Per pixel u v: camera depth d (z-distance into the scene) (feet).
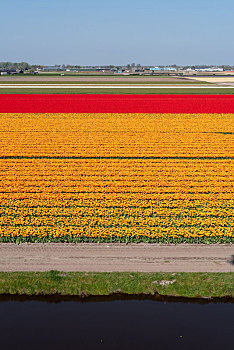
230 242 75.20
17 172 111.86
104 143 144.66
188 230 76.84
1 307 58.54
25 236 74.69
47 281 61.67
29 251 70.95
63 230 76.23
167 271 64.69
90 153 131.85
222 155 130.72
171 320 56.24
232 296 60.23
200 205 91.40
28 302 59.52
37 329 54.39
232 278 62.85
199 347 51.44
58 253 70.28
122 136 155.43
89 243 74.08
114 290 60.90
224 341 52.44
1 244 73.61
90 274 63.36
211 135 158.61
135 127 172.76
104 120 188.75
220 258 69.21
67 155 128.57
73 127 172.04
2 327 54.75
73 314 57.31
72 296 60.34
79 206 89.92
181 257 69.31
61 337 53.01
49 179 107.14
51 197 94.22
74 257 68.80
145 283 61.62
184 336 53.36
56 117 196.34
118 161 123.13
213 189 100.78
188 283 61.62
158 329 54.54
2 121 184.34
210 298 60.13
